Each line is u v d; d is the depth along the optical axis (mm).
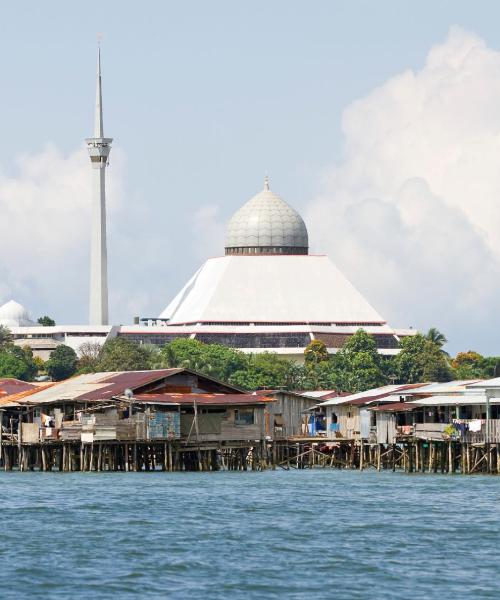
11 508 135625
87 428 185750
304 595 89938
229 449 198875
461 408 183375
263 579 94812
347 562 101188
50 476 179125
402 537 113312
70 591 90938
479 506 136000
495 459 174875
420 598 89000
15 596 89500
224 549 107000
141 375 199875
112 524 122188
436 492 151125
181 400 186625
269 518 126562
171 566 99562
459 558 102875
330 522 123250
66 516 128625
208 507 136125
